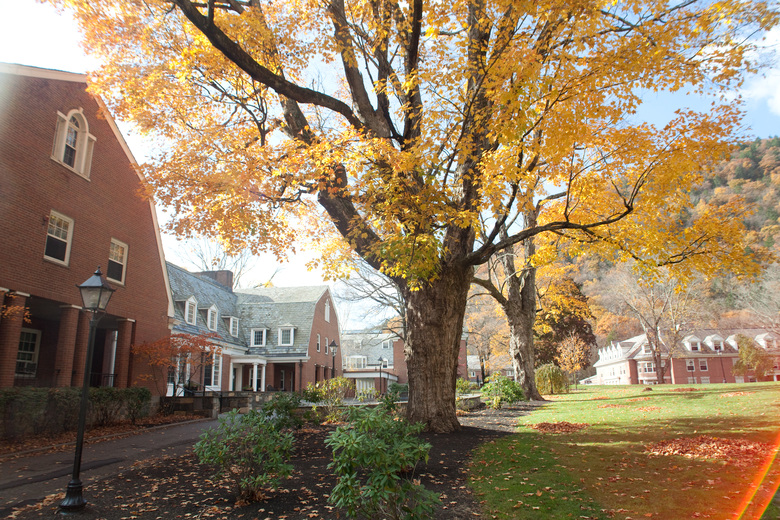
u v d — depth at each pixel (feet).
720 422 33.86
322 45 36.14
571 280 129.08
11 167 42.70
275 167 34.88
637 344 207.72
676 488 18.34
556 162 29.50
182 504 19.48
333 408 49.16
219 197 37.42
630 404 52.65
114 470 26.89
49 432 42.29
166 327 68.33
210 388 94.89
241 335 118.83
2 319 41.52
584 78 24.41
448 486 20.51
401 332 119.75
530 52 24.94
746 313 144.97
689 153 28.09
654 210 35.68
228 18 34.53
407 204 29.09
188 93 41.32
